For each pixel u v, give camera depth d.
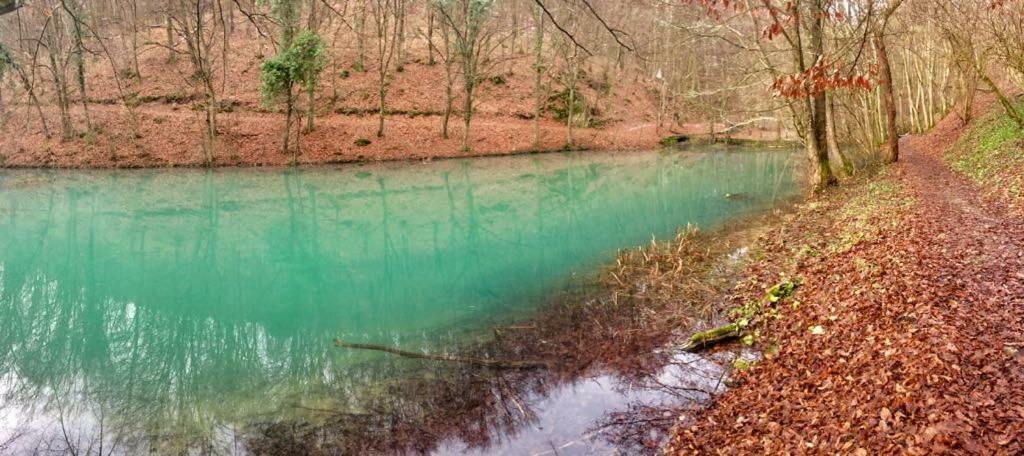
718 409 7.14
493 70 52.06
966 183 16.72
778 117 29.89
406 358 9.60
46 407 8.54
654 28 33.44
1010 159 16.41
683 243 15.26
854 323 7.69
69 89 39.19
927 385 5.50
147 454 7.13
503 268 15.19
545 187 29.19
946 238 10.09
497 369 8.95
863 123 30.38
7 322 12.70
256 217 22.69
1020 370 5.39
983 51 21.19
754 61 23.41
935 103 41.06
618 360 8.95
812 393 6.57
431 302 12.78
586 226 19.94
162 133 34.94
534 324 10.85
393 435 7.21
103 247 18.64
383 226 21.28
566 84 50.66
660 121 50.97
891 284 8.27
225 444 7.26
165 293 14.40
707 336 9.16
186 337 11.48
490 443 6.90
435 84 48.50
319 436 7.30
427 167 35.06
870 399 5.71
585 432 7.00
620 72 54.53
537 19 40.44
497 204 25.03
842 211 16.31
